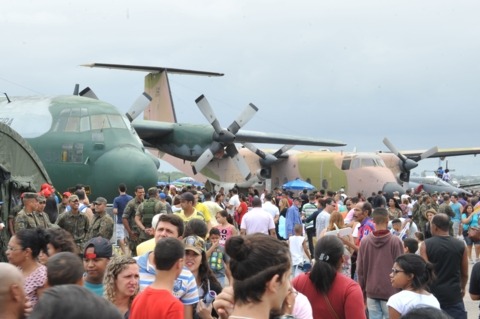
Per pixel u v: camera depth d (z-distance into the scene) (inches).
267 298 152.8
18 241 256.8
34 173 670.5
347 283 255.6
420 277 282.2
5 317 160.2
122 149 910.4
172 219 294.0
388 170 1587.1
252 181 1652.3
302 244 569.0
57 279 209.3
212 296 290.0
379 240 364.5
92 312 99.1
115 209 700.0
